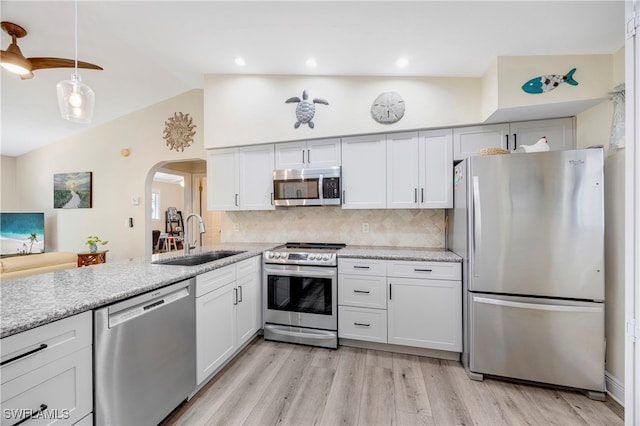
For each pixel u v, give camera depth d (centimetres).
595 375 178
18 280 150
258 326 264
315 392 185
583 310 179
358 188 273
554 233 184
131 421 132
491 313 196
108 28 217
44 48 262
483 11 165
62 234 454
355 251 262
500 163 193
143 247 414
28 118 384
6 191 480
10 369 92
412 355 236
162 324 150
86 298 119
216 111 302
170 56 253
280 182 285
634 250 96
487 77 228
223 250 271
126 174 419
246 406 172
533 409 169
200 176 546
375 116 262
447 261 222
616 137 179
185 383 167
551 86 200
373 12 176
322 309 253
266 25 201
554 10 160
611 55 193
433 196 253
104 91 354
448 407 171
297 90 282
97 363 118
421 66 236
